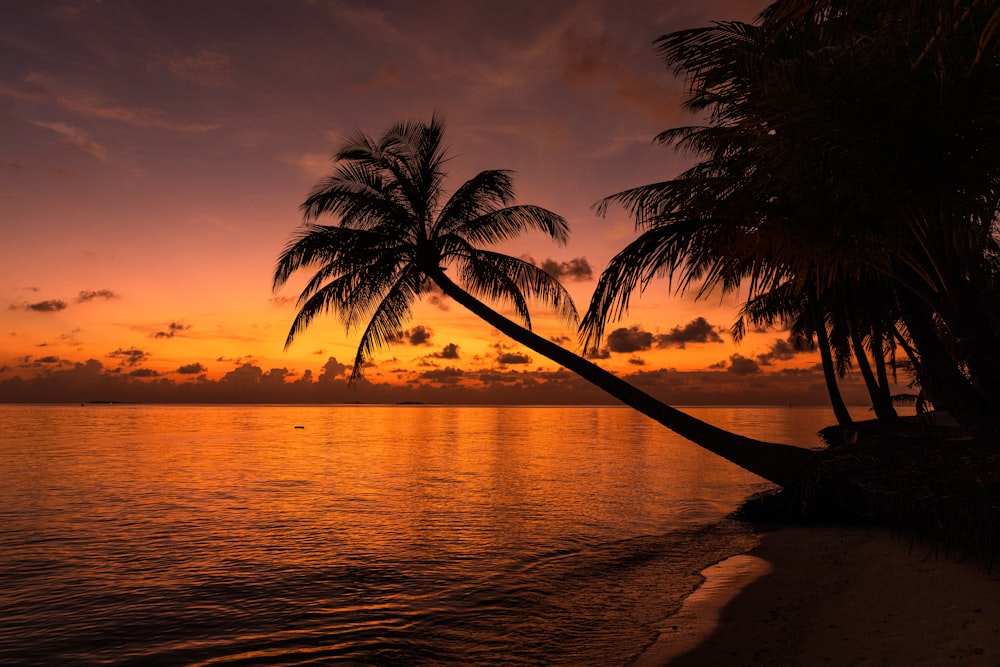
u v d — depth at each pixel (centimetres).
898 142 702
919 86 648
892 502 1055
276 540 1375
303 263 1719
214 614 862
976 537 856
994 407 1009
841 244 893
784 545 1112
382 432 7538
